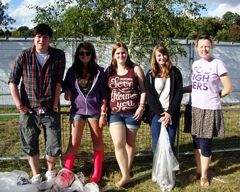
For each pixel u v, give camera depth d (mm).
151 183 5059
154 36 9305
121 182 4914
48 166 4840
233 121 7871
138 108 4883
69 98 4973
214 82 4719
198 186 4957
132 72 4855
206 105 4762
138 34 9258
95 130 4934
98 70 4867
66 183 4543
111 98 4875
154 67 4922
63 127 6105
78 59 4809
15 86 4547
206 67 4738
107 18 9508
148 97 4871
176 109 4812
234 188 4887
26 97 4602
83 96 4809
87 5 9406
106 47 10172
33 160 4816
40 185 4488
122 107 4832
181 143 6723
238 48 15461
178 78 4867
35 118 4656
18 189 4273
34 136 4723
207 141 4859
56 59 4539
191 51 13812
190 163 5879
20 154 6188
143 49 9422
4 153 6242
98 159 5062
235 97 15352
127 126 4895
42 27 4406
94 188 4625
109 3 9258
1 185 4332
